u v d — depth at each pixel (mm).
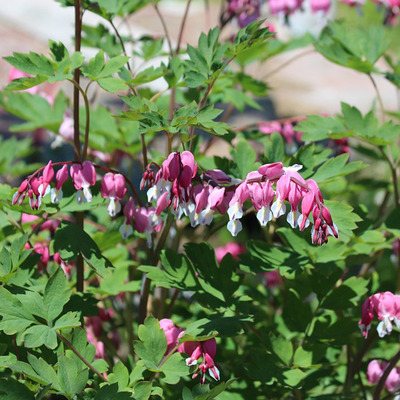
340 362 2117
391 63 2158
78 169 1906
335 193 2227
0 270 1912
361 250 2029
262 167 1860
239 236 2740
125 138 2191
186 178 1854
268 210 1855
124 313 2254
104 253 2148
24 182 1893
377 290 2133
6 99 2197
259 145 2613
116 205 1921
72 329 1971
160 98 2242
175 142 2357
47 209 1981
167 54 2170
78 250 1943
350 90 4402
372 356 2109
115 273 2094
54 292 1901
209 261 1974
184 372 1878
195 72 1961
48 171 1894
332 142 2209
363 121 2098
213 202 1864
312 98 4215
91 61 1955
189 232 2311
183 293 2195
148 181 1900
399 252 2133
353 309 2086
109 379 1891
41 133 2807
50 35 3623
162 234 1975
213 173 1894
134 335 2168
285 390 1997
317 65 4820
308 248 2016
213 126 1880
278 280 2219
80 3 2031
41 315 1894
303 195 1851
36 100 2215
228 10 2260
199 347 1872
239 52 1951
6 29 3566
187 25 4648
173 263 1964
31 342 1876
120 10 2064
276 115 3910
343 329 2010
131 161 2322
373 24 2162
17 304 1894
